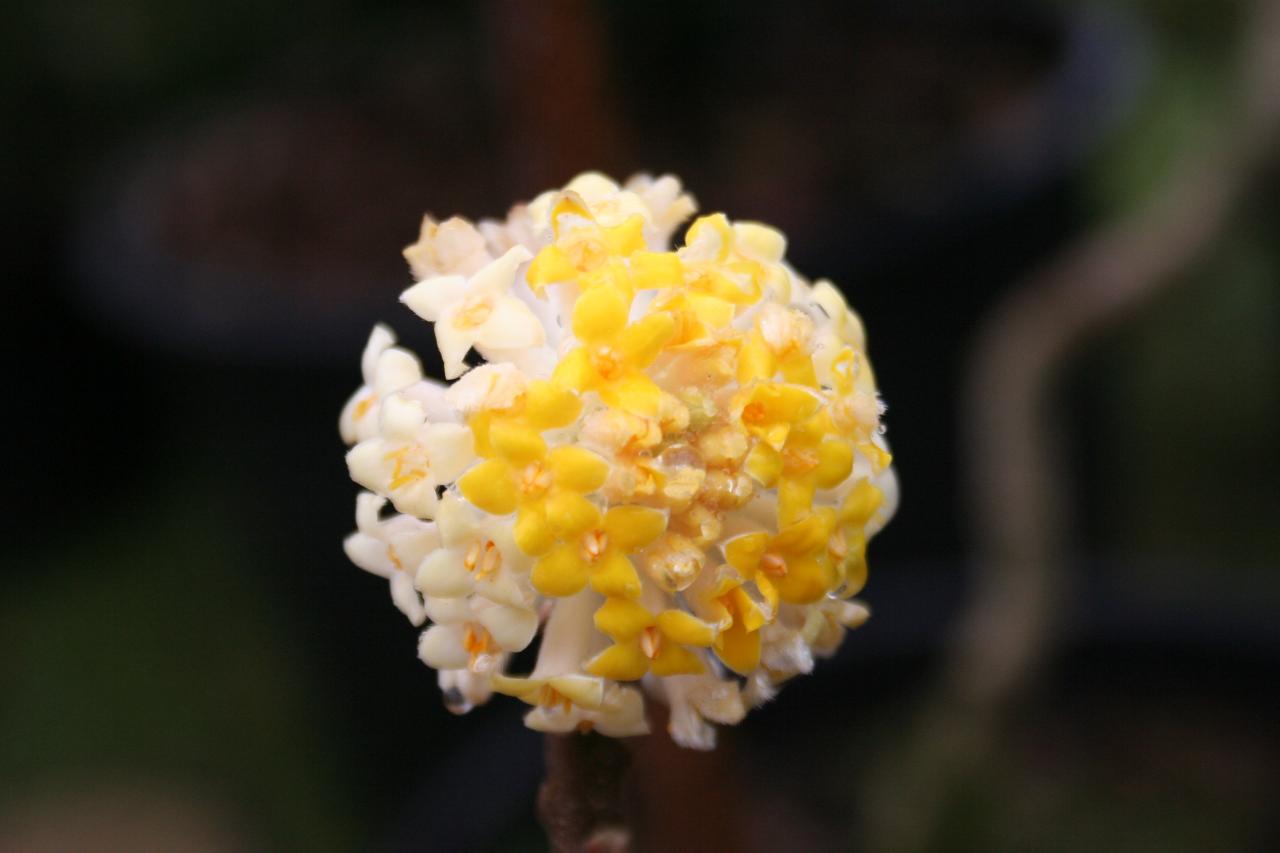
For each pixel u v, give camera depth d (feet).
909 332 1.69
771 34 2.06
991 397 1.32
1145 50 1.91
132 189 2.02
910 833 1.27
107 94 2.13
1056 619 1.29
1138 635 1.46
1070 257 1.54
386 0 2.02
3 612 2.08
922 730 1.31
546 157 1.07
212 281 1.76
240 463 1.77
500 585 0.70
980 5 2.10
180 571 2.10
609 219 0.72
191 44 2.07
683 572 0.70
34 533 2.16
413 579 0.73
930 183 1.77
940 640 1.46
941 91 1.95
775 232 0.75
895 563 1.74
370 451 0.72
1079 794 1.39
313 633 1.75
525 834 1.34
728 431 0.70
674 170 1.87
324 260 1.79
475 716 1.69
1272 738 1.44
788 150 1.88
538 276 0.71
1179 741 1.44
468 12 2.02
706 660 0.74
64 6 2.00
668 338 0.70
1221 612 1.45
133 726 1.90
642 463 0.70
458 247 0.75
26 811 1.79
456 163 1.98
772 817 1.39
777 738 1.48
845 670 1.47
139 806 1.78
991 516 1.32
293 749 1.85
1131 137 2.06
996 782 1.35
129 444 2.21
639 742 1.01
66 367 2.14
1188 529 1.87
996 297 1.73
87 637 2.02
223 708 1.91
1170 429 1.98
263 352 1.62
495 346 0.71
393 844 1.61
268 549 1.77
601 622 0.71
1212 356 1.98
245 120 2.13
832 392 0.73
